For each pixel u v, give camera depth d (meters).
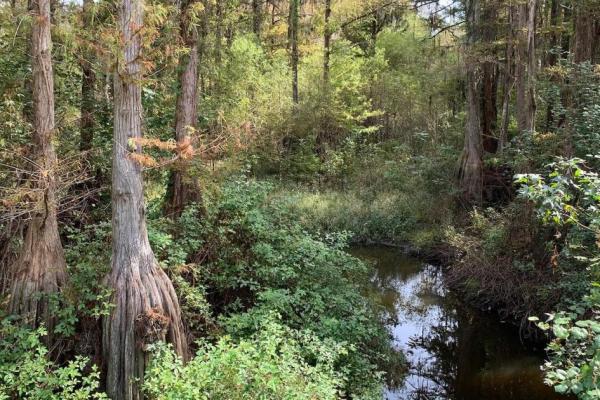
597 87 9.41
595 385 2.89
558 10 15.66
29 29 6.06
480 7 13.69
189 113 8.37
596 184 3.63
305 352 6.09
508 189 13.23
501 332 9.12
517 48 12.03
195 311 6.96
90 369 5.40
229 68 16.50
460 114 19.11
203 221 8.15
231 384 4.59
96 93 9.14
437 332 9.31
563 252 7.04
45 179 5.18
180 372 4.91
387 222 15.41
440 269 12.74
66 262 6.28
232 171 9.26
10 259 6.32
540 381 7.42
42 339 5.30
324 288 7.99
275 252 8.17
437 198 15.04
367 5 21.27
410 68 22.86
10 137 6.97
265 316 6.39
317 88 20.94
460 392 7.32
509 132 15.84
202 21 9.96
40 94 5.32
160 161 6.57
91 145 8.59
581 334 3.01
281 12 24.97
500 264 9.83
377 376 6.84
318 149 20.97
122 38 5.04
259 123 16.22
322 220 15.38
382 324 9.00
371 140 22.89
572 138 8.92
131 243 5.38
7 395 4.66
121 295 5.28
